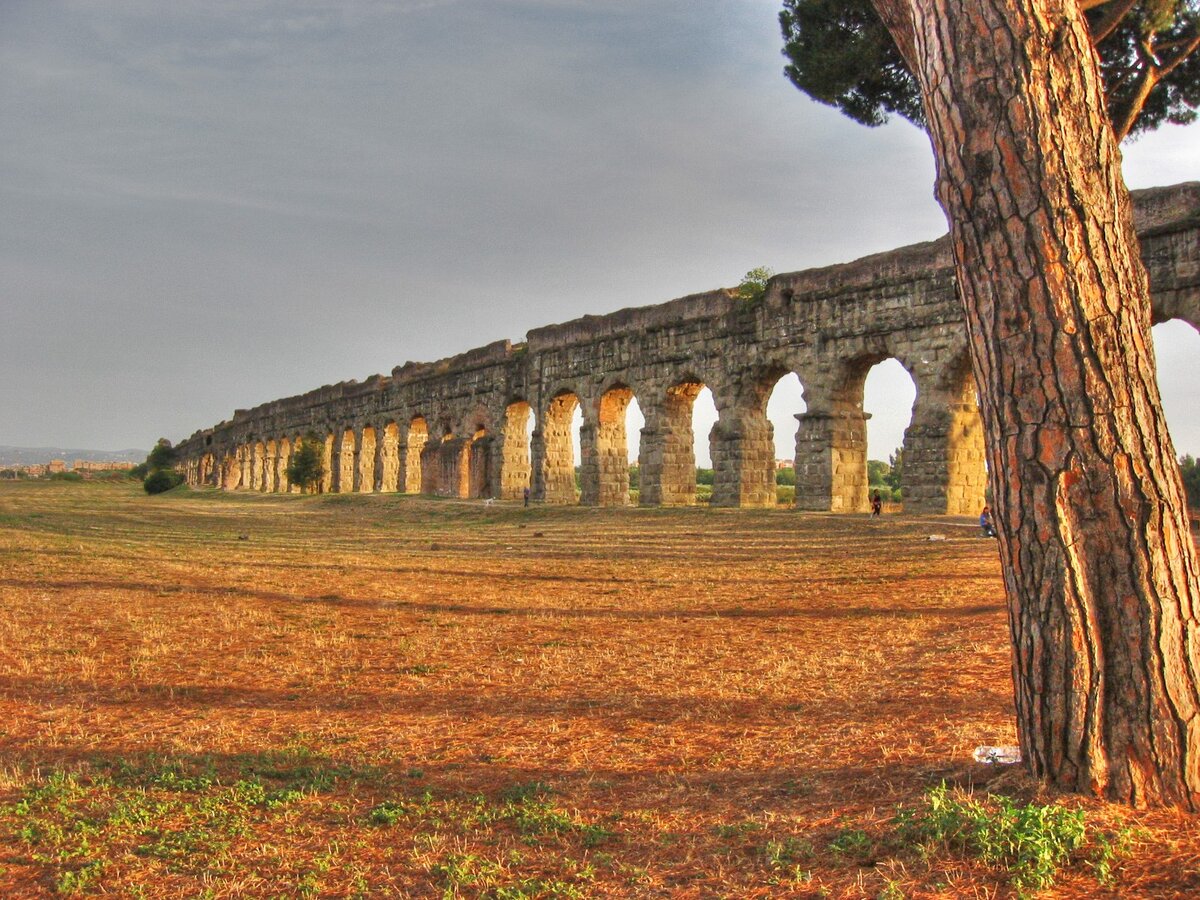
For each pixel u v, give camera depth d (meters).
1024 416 6.71
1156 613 6.45
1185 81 17.97
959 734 8.68
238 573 23.69
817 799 7.36
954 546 24.72
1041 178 6.60
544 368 56.56
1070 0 6.80
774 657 12.88
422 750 9.21
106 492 119.25
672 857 6.47
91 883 6.32
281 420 100.69
